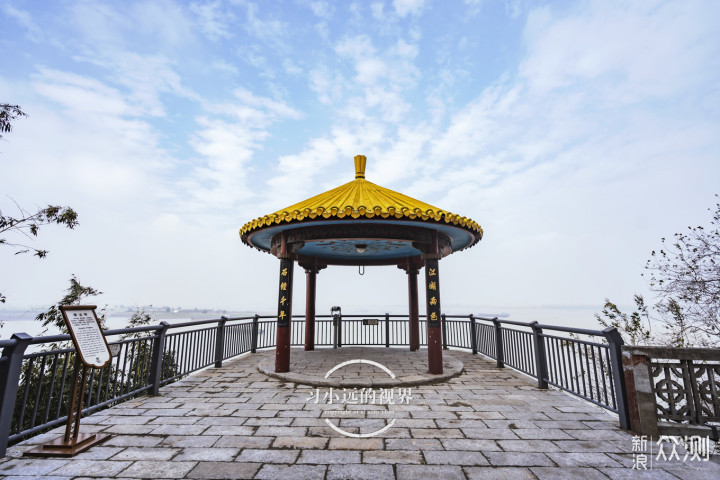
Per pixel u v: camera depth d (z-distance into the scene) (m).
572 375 5.77
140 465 3.55
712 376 4.27
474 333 11.45
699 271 7.71
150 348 6.31
